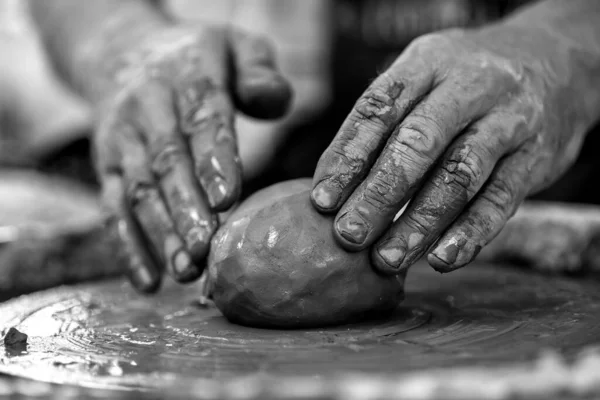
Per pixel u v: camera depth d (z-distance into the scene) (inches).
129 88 25.5
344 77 46.1
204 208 21.1
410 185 18.7
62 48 36.7
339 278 18.7
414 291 22.9
